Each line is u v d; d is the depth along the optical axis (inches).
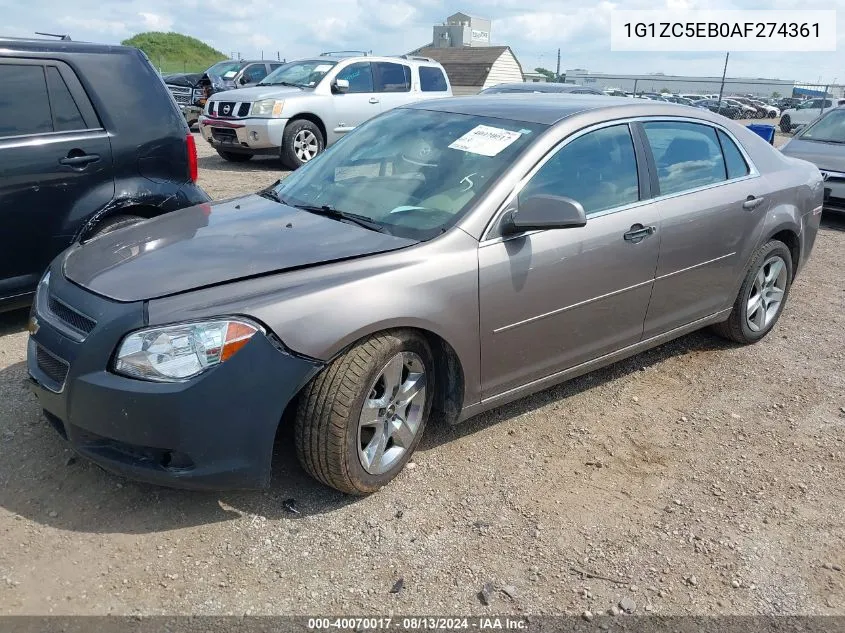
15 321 198.4
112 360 108.5
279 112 465.1
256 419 110.3
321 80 488.1
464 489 130.5
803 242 205.3
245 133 468.1
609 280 150.5
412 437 131.2
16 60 179.2
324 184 156.1
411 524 120.3
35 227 182.1
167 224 143.5
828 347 204.5
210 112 498.0
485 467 137.7
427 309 122.5
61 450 134.9
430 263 124.6
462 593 106.2
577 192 146.4
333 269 119.3
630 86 2704.2
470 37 1942.7
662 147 166.1
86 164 187.8
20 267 182.4
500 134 148.1
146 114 199.9
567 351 149.6
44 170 180.9
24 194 178.5
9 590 101.8
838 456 148.5
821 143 379.2
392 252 124.5
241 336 107.7
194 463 109.1
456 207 134.6
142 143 198.1
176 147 205.3
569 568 112.4
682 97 1846.7
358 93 502.9
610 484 134.9
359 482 122.2
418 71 538.3
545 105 159.9
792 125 1302.9
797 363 192.7
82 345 110.1
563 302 143.6
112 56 196.9
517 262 134.2
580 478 136.2
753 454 147.8
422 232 131.2
